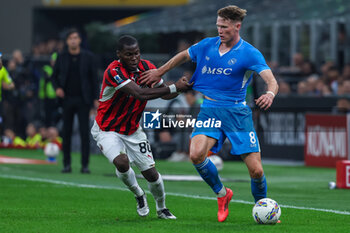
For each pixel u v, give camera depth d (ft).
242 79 72.02
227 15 70.79
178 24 222.89
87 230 66.33
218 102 72.18
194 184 113.39
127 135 72.84
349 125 144.66
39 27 284.20
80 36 123.95
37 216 75.97
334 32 212.43
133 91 71.00
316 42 216.33
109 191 100.99
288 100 162.09
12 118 189.47
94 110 176.55
